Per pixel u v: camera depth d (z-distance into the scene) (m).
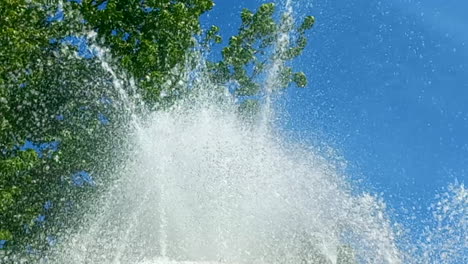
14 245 18.19
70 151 19.02
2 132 18.02
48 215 18.98
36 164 18.09
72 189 19.36
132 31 20.92
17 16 18.17
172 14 20.98
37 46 18.56
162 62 20.58
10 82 18.20
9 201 16.70
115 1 20.73
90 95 20.28
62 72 20.19
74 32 20.25
